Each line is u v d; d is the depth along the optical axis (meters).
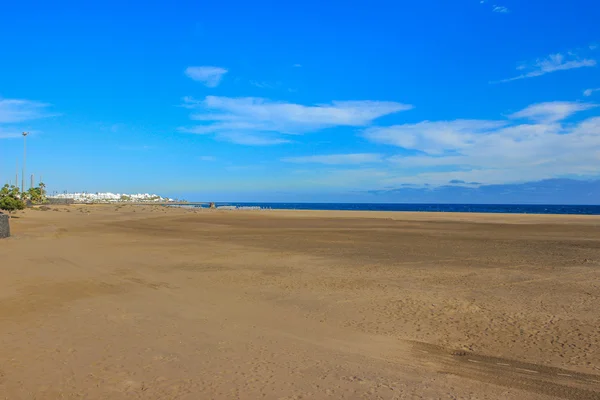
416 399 5.81
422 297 12.27
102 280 14.44
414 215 71.25
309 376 6.54
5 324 9.20
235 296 12.34
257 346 7.94
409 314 10.48
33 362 6.96
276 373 6.63
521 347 8.17
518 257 20.66
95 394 5.82
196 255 21.19
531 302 11.73
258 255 21.27
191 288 13.39
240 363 7.04
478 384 6.39
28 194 78.12
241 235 33.22
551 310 10.89
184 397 5.75
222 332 8.80
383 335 8.86
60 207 102.19
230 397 5.77
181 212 84.75
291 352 7.65
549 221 52.50
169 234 34.00
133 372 6.59
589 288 13.55
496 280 14.85
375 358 7.46
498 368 7.09
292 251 22.94
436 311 10.77
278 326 9.38
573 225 45.03
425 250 23.45
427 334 8.95
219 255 21.22
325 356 7.50
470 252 22.56
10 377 6.35
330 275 15.74
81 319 9.66
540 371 6.97
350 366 7.02
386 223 49.41
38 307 10.73
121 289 13.09
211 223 49.62
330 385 6.21
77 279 14.51
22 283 13.66
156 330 8.87
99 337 8.34
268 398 5.76
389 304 11.46
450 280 14.82
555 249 23.92
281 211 94.62
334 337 8.67
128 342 8.04
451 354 7.78
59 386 6.06
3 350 7.52
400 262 18.98
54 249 22.97
